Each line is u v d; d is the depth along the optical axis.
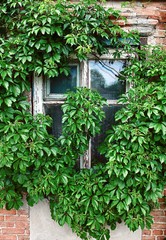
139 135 2.86
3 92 2.96
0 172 3.00
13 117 3.02
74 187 3.08
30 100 3.26
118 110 3.27
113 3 3.22
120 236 3.43
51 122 3.12
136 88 2.98
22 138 2.87
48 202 3.36
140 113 2.87
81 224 3.12
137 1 3.21
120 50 3.19
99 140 3.38
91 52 3.18
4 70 2.84
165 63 2.96
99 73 3.33
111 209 3.12
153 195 3.03
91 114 2.98
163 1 3.21
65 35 3.01
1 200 3.17
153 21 3.20
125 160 2.88
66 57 3.12
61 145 3.12
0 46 2.90
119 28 3.04
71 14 2.99
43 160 3.05
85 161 3.35
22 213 3.39
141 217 3.11
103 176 3.16
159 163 3.05
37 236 3.41
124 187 3.03
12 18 3.04
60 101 3.30
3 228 3.42
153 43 3.26
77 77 3.32
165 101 2.79
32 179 3.10
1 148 2.85
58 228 3.40
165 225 3.46
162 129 2.82
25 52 2.95
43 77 3.27
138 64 3.08
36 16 2.84
